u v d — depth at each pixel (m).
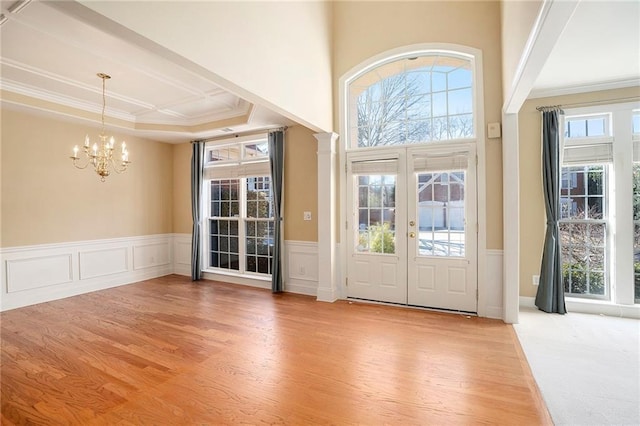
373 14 4.36
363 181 4.51
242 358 2.80
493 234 3.76
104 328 3.51
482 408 2.07
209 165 5.93
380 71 4.46
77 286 4.92
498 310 3.75
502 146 3.68
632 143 3.71
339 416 2.01
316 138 4.64
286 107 3.51
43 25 2.62
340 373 2.54
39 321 3.73
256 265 5.54
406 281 4.23
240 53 2.87
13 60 3.27
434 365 2.65
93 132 5.12
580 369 2.56
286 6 3.55
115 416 2.04
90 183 5.11
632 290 3.72
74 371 2.59
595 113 3.82
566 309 3.94
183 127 5.43
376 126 4.48
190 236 6.25
